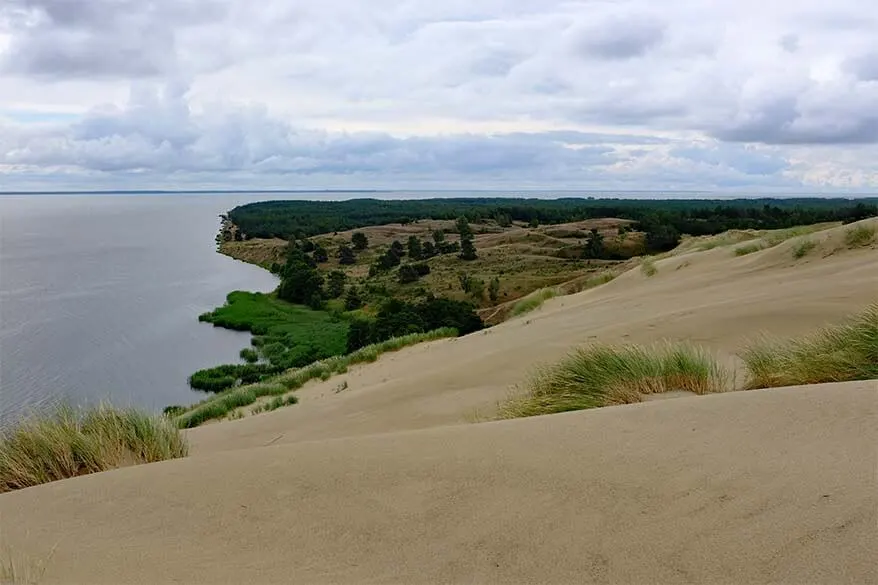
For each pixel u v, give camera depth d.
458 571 2.10
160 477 3.52
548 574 2.01
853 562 1.82
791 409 3.30
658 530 2.19
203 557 2.41
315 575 2.17
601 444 3.16
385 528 2.51
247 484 3.21
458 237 114.50
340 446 3.77
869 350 4.73
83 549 2.58
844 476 2.38
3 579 2.25
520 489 2.71
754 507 2.25
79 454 4.35
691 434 3.14
